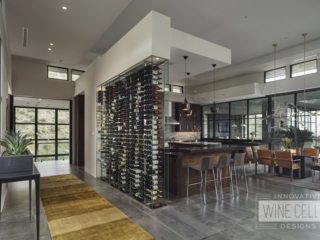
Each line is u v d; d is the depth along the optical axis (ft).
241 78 29.43
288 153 17.79
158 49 11.30
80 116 25.57
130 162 13.33
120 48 14.56
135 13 15.79
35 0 13.20
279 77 25.02
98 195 13.47
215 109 23.35
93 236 8.17
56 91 26.43
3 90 11.90
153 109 11.57
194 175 13.92
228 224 9.30
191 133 35.94
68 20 15.62
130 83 13.61
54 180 17.63
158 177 11.64
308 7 14.60
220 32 18.26
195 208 11.25
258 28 17.54
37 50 21.16
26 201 12.54
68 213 10.50
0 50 10.90
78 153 25.22
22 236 8.38
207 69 17.46
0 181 6.73
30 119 31.81
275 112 25.39
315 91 22.13
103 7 14.03
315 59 21.88
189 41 13.46
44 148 32.50
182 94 33.45
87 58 22.88
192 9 15.10
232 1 14.17
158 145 11.65
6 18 14.42
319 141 21.80
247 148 22.44
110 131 16.42
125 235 8.25
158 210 10.96
